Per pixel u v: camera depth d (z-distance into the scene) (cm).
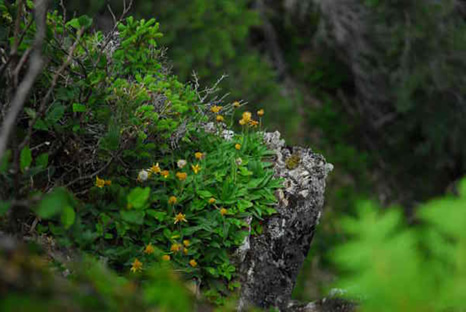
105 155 282
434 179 1082
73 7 574
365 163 1076
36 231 248
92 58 290
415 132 1095
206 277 286
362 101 1133
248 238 302
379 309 73
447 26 996
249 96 832
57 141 287
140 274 250
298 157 357
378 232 75
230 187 312
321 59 1214
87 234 223
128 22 284
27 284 86
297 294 800
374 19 1023
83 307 91
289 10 1168
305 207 332
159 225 283
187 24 725
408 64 995
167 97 304
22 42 244
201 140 336
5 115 215
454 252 74
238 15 772
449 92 1022
